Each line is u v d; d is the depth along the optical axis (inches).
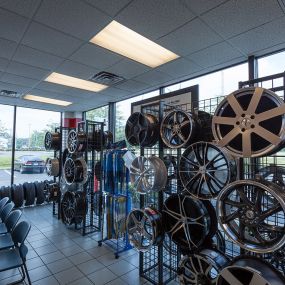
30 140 266.7
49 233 154.6
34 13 87.9
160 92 181.9
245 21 91.4
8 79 165.0
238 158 65.9
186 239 82.2
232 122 62.2
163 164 92.5
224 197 63.6
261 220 57.3
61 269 109.3
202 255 74.7
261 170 67.7
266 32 99.2
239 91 61.7
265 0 79.1
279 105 55.5
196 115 85.5
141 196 103.2
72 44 112.9
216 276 70.9
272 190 52.8
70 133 165.8
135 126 103.3
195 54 121.9
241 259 63.2
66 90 192.1
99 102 235.8
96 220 183.8
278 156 64.7
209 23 93.5
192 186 79.2
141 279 101.7
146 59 130.3
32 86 181.8
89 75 155.8
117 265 113.6
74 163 154.8
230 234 61.6
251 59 123.9
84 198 156.5
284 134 54.2
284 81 65.7
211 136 80.9
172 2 81.2
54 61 133.0
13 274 104.2
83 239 144.9
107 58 128.9
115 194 134.6
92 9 85.5
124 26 97.3
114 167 136.6
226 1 80.4
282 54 116.9
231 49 115.4
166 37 105.0
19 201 214.4
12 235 96.9
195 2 81.1
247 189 61.9
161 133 92.2
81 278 102.0
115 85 177.0
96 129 169.3
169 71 146.6
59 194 184.2
